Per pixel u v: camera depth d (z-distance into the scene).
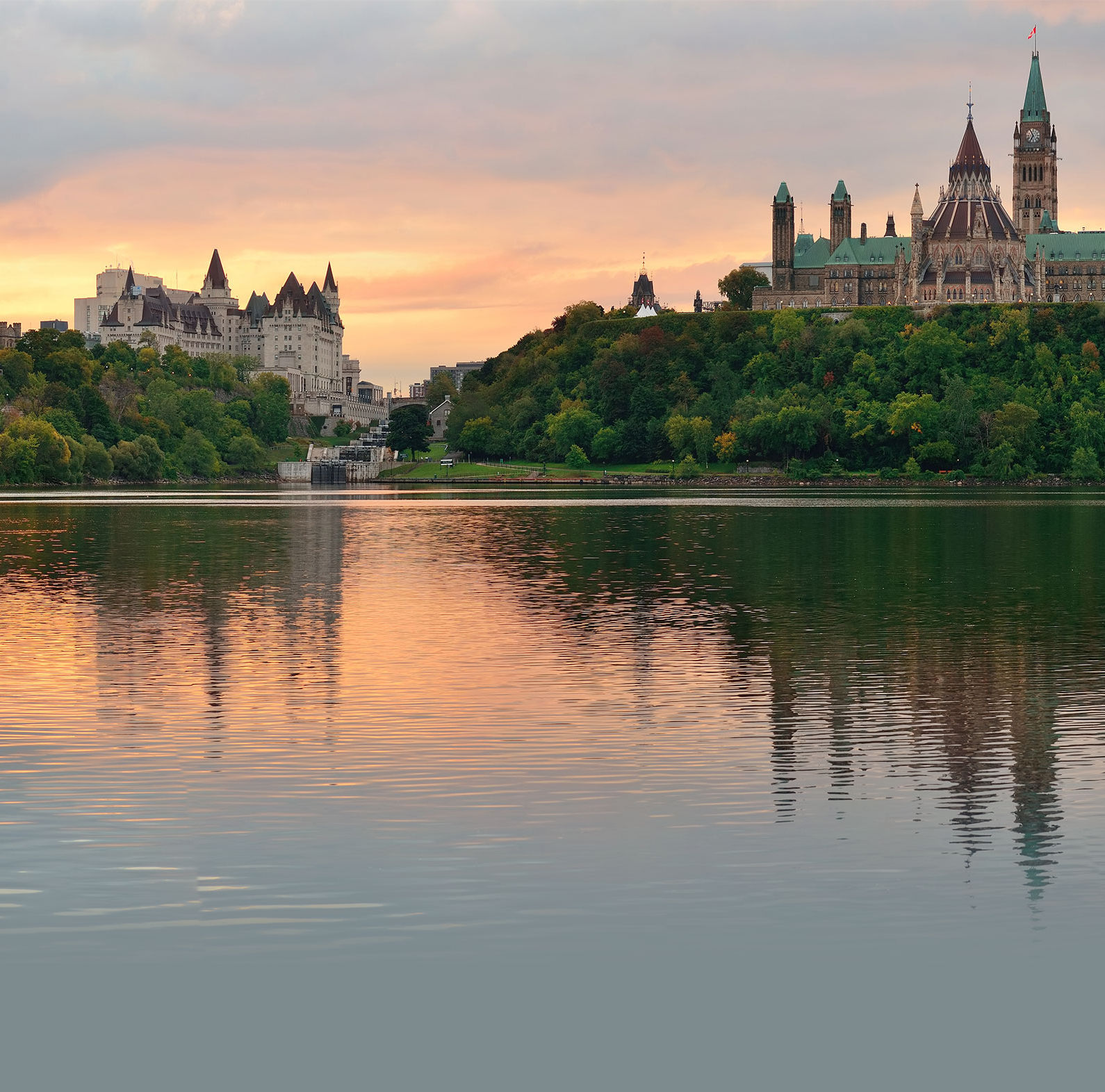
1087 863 36.06
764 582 100.75
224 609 85.81
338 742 48.91
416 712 53.91
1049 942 31.59
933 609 84.69
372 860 36.31
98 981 29.84
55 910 33.09
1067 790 42.69
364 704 55.53
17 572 107.56
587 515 191.38
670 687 58.97
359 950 31.19
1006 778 44.03
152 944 31.39
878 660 65.88
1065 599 89.81
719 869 35.72
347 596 92.56
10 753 47.25
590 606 86.62
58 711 53.97
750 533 154.62
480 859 36.44
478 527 166.50
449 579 103.19
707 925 32.47
